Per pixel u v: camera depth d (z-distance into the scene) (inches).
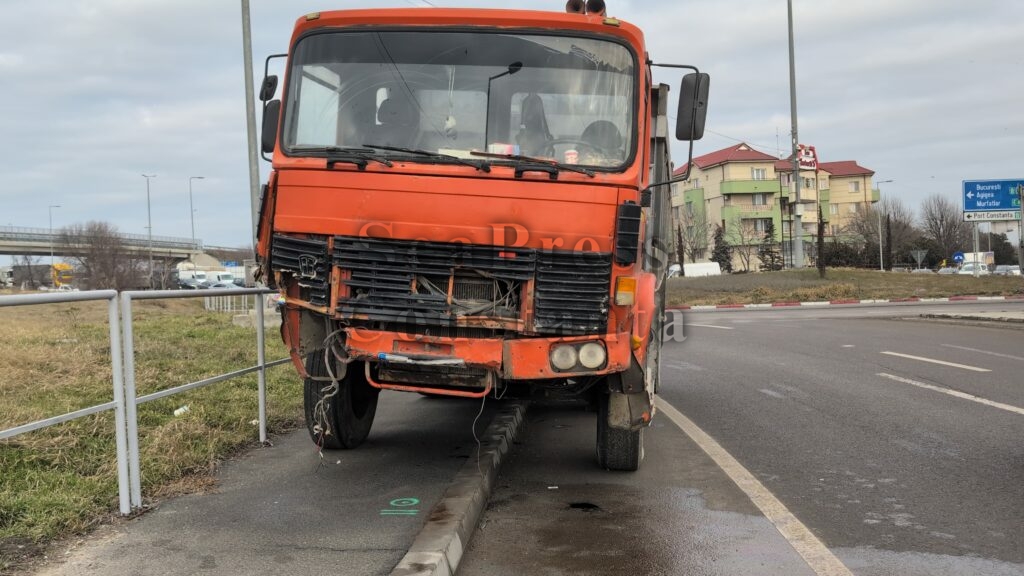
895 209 3486.7
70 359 237.8
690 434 311.3
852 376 463.2
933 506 214.1
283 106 225.1
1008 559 174.9
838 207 3575.3
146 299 202.7
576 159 213.3
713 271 2166.6
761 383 446.3
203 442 254.8
